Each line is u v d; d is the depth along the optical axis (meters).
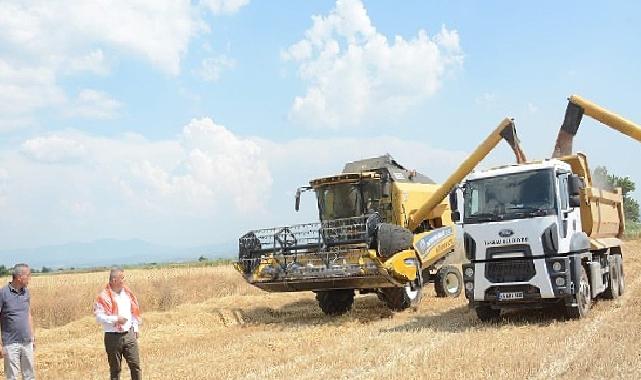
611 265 16.75
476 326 13.56
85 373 11.62
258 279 16.78
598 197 15.83
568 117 17.41
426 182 20.45
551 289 13.01
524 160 17.08
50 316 18.97
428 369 9.23
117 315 9.03
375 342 12.05
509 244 13.30
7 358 8.68
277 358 11.16
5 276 55.38
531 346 10.48
